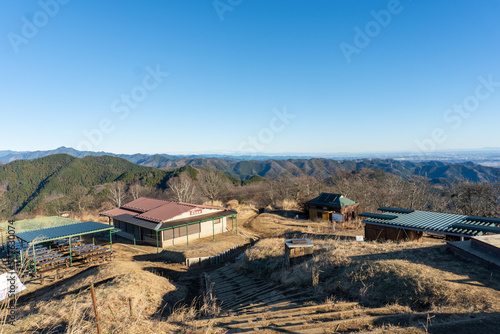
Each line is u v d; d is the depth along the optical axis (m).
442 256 10.62
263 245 19.39
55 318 8.23
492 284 7.74
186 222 27.20
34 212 69.25
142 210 31.50
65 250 22.30
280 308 8.40
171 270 18.33
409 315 6.59
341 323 6.49
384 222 19.44
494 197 33.84
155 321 8.07
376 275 9.40
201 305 11.38
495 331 5.32
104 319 8.36
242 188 85.50
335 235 26.53
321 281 10.69
